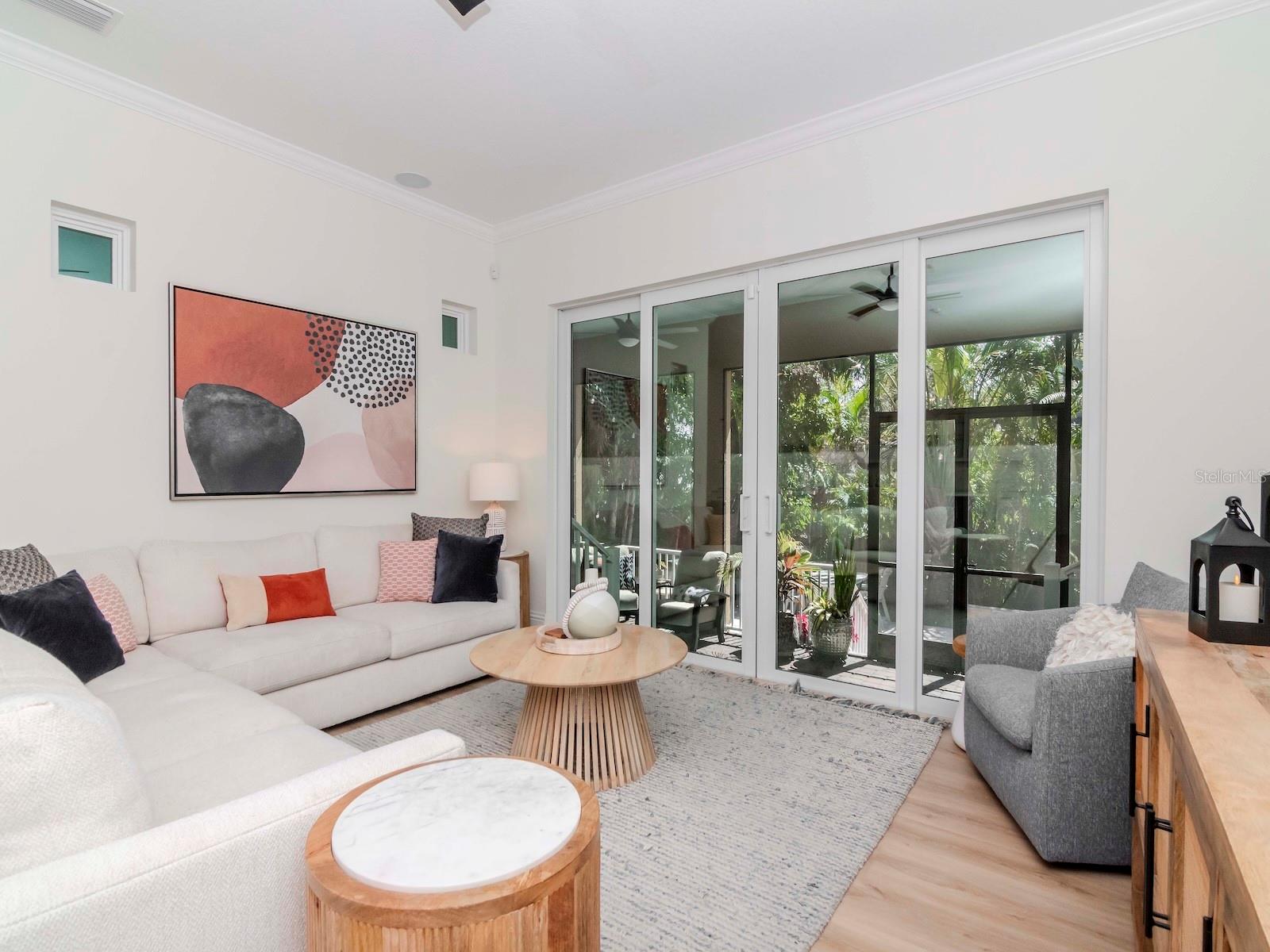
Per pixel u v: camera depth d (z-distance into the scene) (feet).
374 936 2.72
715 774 8.21
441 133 11.53
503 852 3.03
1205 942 2.40
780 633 12.01
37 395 9.12
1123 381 8.59
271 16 8.50
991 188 9.57
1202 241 8.15
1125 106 8.62
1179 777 3.12
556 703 8.02
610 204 13.84
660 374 13.65
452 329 15.65
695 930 5.40
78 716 2.97
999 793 7.20
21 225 9.00
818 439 11.61
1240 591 4.66
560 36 8.93
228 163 11.20
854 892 5.91
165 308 10.41
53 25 8.64
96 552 9.11
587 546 15.06
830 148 11.02
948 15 8.48
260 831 3.29
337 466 12.69
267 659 8.76
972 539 10.16
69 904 2.64
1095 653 6.65
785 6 8.34
